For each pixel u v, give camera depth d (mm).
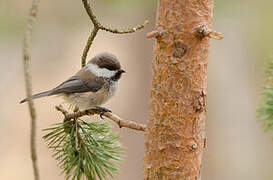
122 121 4902
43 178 15664
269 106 5336
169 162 4145
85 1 4988
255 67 16141
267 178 17516
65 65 16812
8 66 15211
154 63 4207
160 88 4148
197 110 4129
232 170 17375
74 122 5297
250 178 17531
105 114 5059
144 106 16016
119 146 5367
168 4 4086
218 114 17406
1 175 15602
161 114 4145
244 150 17609
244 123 17625
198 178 4246
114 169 5230
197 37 4059
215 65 17172
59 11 12523
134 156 16219
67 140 5273
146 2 11664
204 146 4293
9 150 16203
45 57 14406
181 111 4109
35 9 3473
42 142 16609
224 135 17469
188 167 4152
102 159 5199
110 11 12148
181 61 4086
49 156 16469
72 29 13062
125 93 17422
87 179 5172
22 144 16328
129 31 5027
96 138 5328
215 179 17203
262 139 17812
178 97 4105
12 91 15812
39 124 17109
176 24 4070
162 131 4148
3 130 16016
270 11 12969
